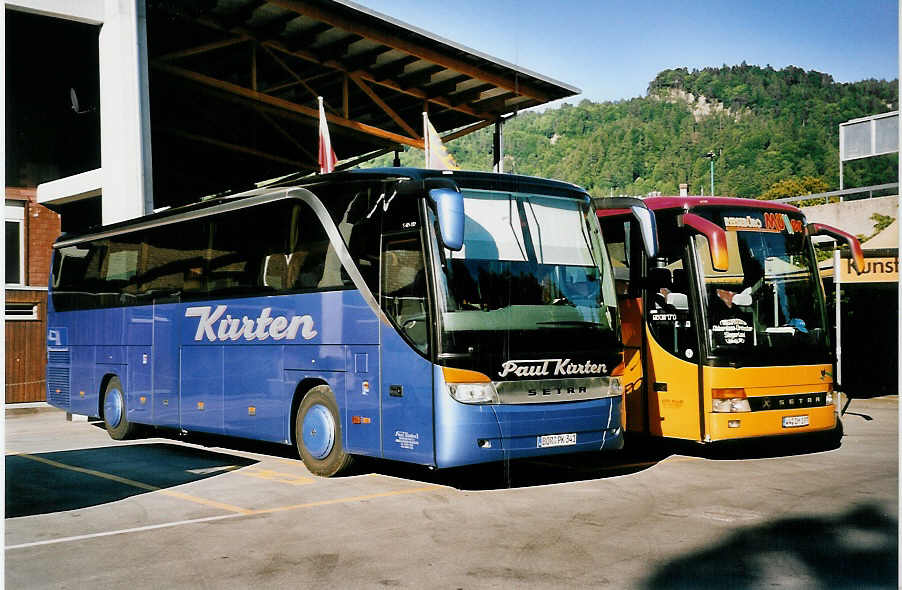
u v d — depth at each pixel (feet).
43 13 63.52
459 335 29.60
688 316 36.58
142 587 19.88
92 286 54.08
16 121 78.64
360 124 91.20
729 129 465.88
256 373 38.91
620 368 33.06
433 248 30.30
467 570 20.66
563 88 100.32
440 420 29.32
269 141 120.88
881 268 70.03
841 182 86.99
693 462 37.29
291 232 37.37
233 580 20.29
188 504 29.73
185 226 45.37
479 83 97.09
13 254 77.87
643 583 19.38
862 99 387.14
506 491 31.19
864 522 25.12
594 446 31.83
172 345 45.52
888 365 84.17
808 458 38.09
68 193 74.23
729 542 22.94
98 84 83.25
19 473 37.27
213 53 90.33
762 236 37.86
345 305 33.78
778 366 36.47
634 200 34.58
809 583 19.20
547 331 31.17
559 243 32.78
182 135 105.91
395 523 26.08
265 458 41.98
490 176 32.30
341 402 33.71
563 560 21.42
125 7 66.44
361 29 80.94
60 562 22.22
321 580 20.12
